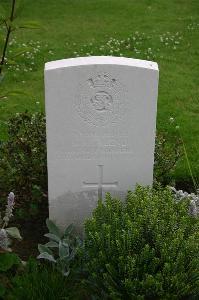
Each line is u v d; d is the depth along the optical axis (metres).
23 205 2.70
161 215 2.18
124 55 4.61
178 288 2.00
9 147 2.73
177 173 2.97
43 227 2.62
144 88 2.33
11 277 2.23
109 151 2.44
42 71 4.30
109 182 2.51
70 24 5.54
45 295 2.13
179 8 6.04
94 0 6.34
